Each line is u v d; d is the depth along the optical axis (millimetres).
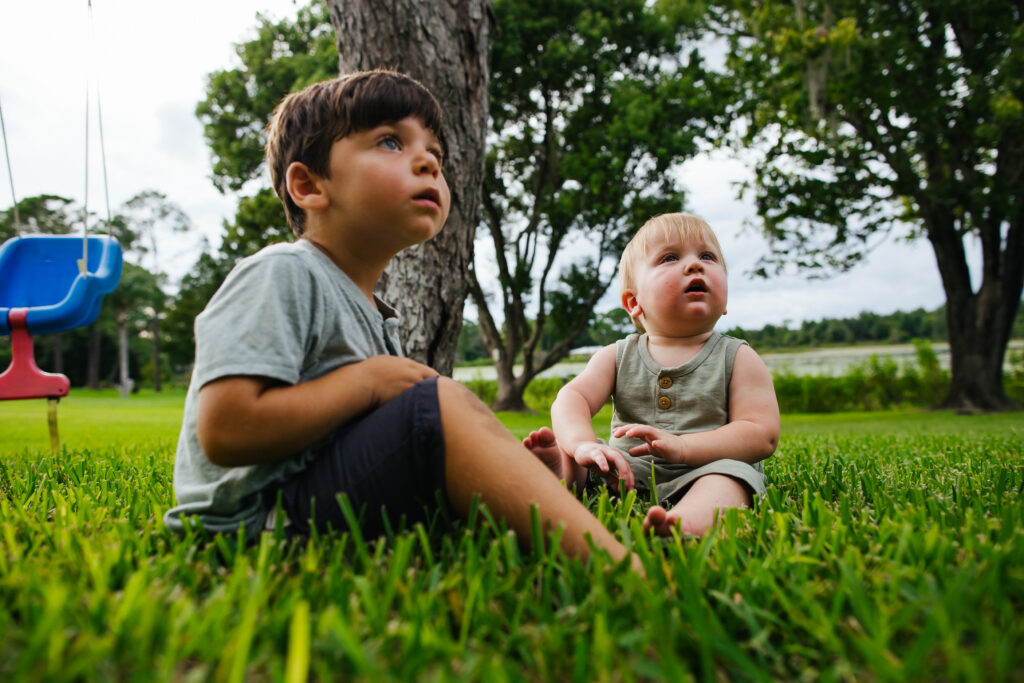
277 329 969
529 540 936
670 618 665
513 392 15500
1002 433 5199
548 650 625
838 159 12328
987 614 674
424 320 2783
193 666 595
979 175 12000
